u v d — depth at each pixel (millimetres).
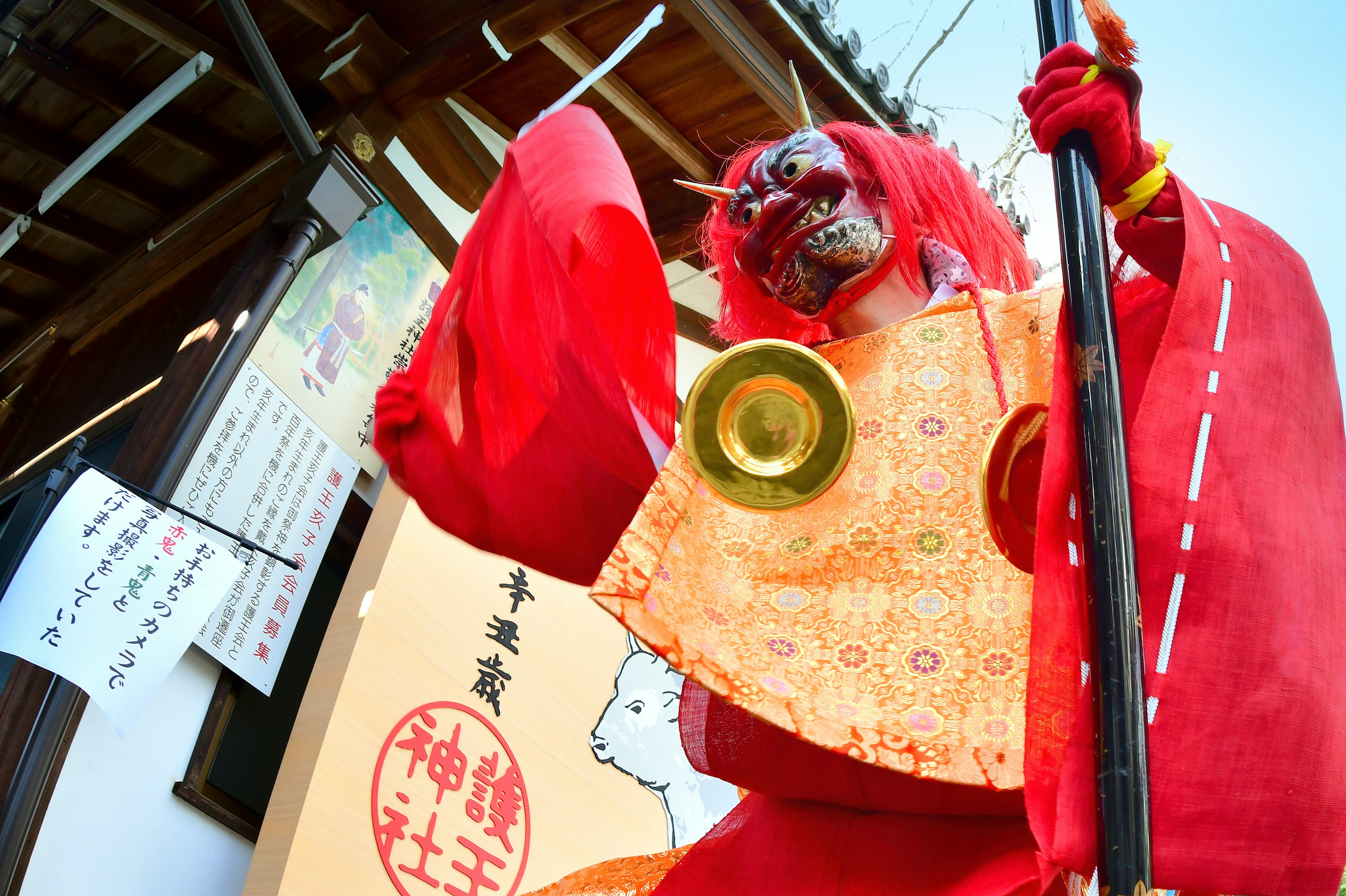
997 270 2896
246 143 6859
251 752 4676
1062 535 1903
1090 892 2004
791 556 2340
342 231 5535
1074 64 2201
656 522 2307
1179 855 1765
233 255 6398
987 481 2219
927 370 2529
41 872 3826
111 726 4219
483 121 6633
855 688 2127
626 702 5215
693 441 2381
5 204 7012
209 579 4004
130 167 6949
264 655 4656
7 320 7984
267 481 4949
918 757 1986
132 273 7004
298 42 6238
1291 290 2182
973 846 2203
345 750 4109
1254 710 1823
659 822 5043
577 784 4793
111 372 6715
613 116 6375
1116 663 1691
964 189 2924
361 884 3930
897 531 2309
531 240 2938
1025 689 2059
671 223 6629
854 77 5996
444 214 6465
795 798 2516
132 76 6473
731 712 2582
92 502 3994
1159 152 2270
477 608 4848
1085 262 1991
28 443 7090
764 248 2850
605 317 2867
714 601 2283
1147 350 2305
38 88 6430
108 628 3779
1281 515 1950
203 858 4285
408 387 3199
